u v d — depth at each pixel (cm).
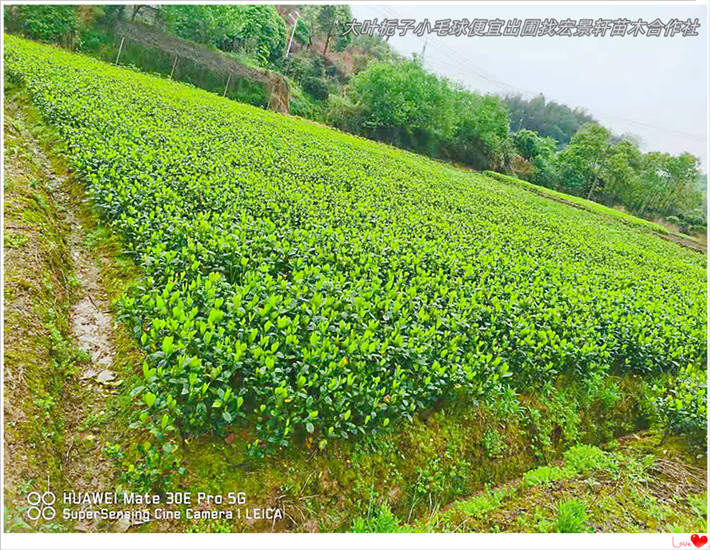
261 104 3378
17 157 974
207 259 720
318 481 511
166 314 591
